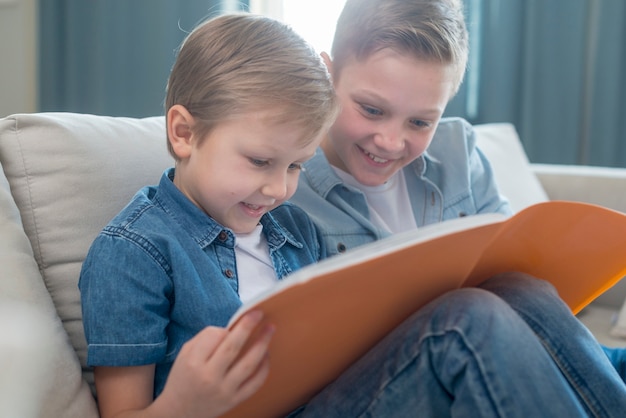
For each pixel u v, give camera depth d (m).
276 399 0.87
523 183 1.81
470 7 2.55
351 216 1.21
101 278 0.88
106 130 1.09
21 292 0.89
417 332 0.77
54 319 0.92
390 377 0.79
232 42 0.92
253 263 1.02
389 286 0.78
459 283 0.88
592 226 0.94
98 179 1.04
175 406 0.79
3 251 0.90
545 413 0.72
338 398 0.83
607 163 2.54
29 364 0.78
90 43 2.78
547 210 0.88
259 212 0.96
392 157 1.14
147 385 0.89
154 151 1.13
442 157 1.36
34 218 0.99
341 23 1.15
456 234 0.75
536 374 0.73
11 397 0.73
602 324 1.54
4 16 2.89
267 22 0.97
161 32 2.73
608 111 2.52
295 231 1.11
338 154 1.21
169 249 0.92
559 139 2.57
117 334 0.86
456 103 2.58
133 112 2.79
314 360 0.84
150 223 0.93
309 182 1.22
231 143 0.90
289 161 0.92
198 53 0.94
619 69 2.50
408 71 1.07
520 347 0.74
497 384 0.72
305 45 0.96
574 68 2.54
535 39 2.54
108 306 0.87
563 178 1.87
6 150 1.00
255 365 0.75
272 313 0.71
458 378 0.74
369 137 1.12
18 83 2.91
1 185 0.95
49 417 0.82
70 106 2.81
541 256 0.97
